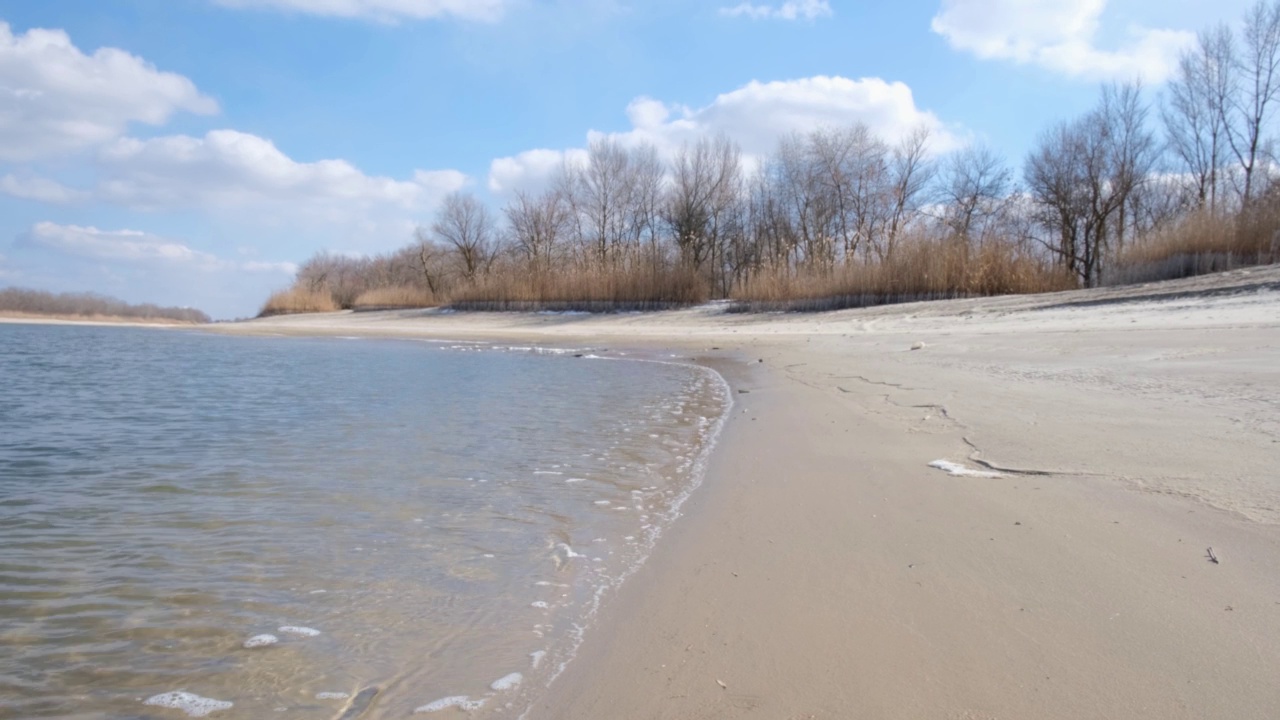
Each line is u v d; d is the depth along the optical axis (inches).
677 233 1798.7
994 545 130.6
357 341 1103.6
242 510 181.9
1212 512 134.5
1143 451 178.4
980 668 90.9
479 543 152.9
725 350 679.7
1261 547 117.7
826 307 1004.6
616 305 1314.0
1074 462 175.8
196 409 370.0
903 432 233.9
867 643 99.7
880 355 492.4
